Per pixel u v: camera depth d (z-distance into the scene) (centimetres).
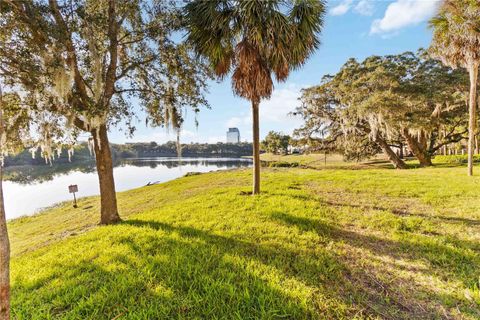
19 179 3531
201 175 1977
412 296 278
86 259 414
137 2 684
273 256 379
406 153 3225
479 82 1738
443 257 356
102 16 622
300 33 684
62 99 568
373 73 1894
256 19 644
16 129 655
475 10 986
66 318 255
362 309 257
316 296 277
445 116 2034
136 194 1489
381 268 340
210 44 718
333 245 416
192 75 791
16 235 994
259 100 761
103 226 658
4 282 168
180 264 360
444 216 541
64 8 564
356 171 1527
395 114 1783
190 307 265
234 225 528
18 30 510
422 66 1961
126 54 802
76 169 5172
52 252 490
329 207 648
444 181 949
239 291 290
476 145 2627
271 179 1277
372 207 639
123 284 314
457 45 1093
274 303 265
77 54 636
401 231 464
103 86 696
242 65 703
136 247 443
